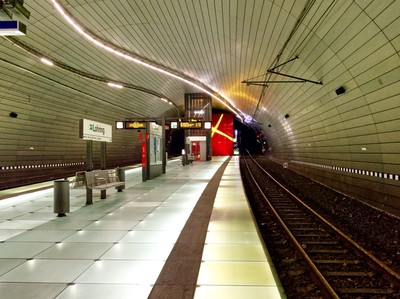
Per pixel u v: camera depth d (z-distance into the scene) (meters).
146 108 31.91
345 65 9.58
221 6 10.43
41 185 16.23
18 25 5.88
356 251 6.37
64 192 8.02
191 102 34.16
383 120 9.43
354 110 10.90
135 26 12.95
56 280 4.22
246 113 41.88
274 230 8.60
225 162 33.75
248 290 3.90
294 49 11.31
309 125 17.72
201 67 19.33
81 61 16.30
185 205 9.46
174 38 14.16
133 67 19.45
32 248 5.55
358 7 7.19
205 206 9.27
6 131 16.41
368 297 4.54
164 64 19.53
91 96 21.62
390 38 7.15
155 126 17.72
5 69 13.73
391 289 4.77
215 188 13.31
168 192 12.17
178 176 18.64
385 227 8.43
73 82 18.38
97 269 4.59
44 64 15.12
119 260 4.94
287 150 31.02
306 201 13.55
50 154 21.31
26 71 14.77
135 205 9.47
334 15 8.05
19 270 4.57
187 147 32.38
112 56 16.97
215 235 6.33
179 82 26.22
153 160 17.66
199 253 5.20
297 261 6.08
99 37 14.16
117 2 10.88
